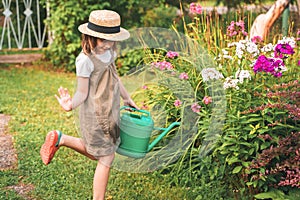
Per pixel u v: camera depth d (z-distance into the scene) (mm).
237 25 5004
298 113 3695
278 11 6363
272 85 4188
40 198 4172
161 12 9281
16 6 9812
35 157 4988
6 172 4629
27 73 8961
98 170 3738
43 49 9641
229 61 4598
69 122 6355
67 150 5238
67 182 4441
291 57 4594
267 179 4035
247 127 3977
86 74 3551
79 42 9062
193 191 4277
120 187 4430
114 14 3613
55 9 8977
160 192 4340
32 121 6324
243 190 4059
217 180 4238
